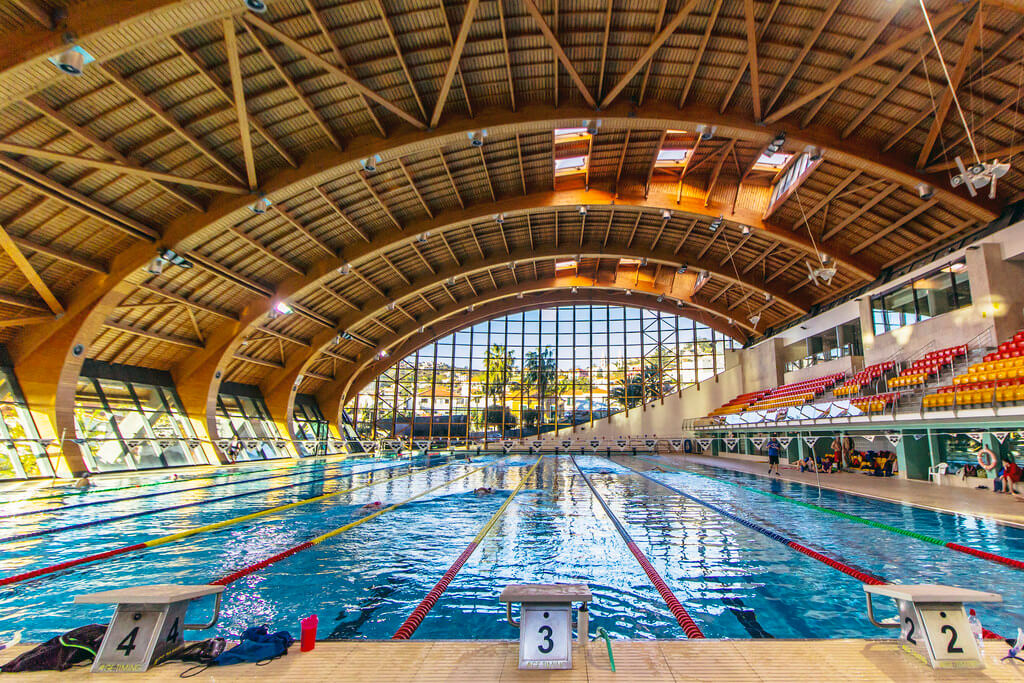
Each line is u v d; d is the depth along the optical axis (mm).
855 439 21125
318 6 10617
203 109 12258
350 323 27547
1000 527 8133
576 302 36031
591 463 25656
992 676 2812
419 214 20484
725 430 28359
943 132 13734
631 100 14430
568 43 12773
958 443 14812
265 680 2801
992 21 10445
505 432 37875
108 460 18797
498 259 26250
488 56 12883
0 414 15875
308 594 5121
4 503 11891
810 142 14273
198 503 11852
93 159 12023
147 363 22203
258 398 29016
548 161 18844
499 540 7535
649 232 24562
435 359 38844
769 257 23484
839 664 2967
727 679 2787
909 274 18734
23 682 2773
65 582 5605
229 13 9320
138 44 9148
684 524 8680
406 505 11297
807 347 26922
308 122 13789
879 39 11664
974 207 14891
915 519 8922
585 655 3100
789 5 11320
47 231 14109
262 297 21797
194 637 4027
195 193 15117
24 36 8547
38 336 16344
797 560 6312
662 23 12148
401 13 11328
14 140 11195
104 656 2955
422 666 2975
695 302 31203
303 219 18141
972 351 15445
